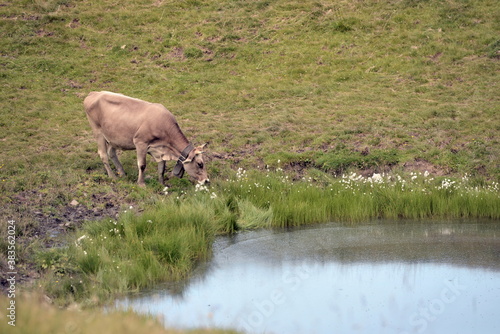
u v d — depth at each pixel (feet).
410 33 243.60
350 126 183.93
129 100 142.92
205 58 238.68
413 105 197.26
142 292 95.30
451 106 193.36
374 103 201.67
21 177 143.64
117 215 129.18
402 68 224.33
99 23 259.19
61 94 211.41
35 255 103.65
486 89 204.74
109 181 147.33
